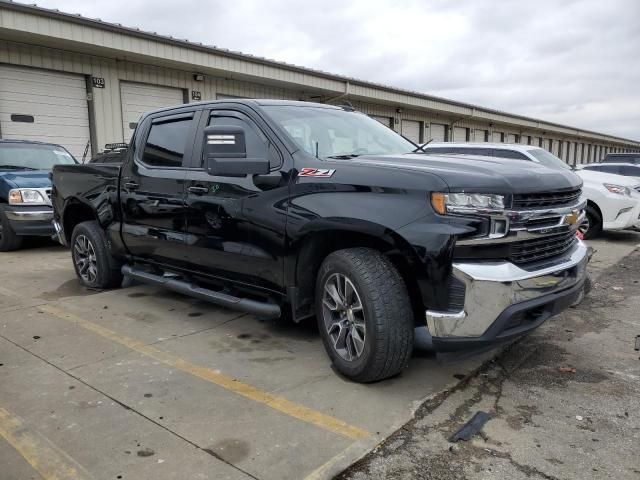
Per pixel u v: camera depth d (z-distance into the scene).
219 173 3.52
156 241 4.66
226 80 15.73
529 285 2.98
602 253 8.63
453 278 2.88
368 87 19.38
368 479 2.40
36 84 11.83
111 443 2.63
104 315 4.77
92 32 11.50
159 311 4.90
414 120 24.31
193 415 2.92
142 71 13.62
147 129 4.95
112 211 5.18
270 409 3.00
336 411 2.98
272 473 2.39
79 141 12.69
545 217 3.14
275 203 3.58
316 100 18.88
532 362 3.81
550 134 40.78
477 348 3.00
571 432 2.82
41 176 8.31
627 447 2.67
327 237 3.42
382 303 3.06
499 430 2.83
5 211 7.94
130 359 3.73
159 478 2.34
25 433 2.72
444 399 3.18
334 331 3.45
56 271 6.71
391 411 2.99
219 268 4.11
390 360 3.13
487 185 2.90
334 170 3.35
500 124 32.09
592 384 3.44
